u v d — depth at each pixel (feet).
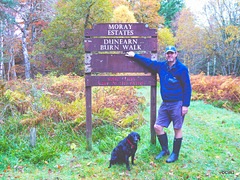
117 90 24.95
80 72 61.46
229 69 60.59
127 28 12.87
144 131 15.97
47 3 65.57
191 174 10.18
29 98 17.92
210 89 32.58
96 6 52.42
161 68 11.86
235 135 16.20
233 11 55.47
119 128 16.31
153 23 90.79
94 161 11.62
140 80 12.95
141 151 12.62
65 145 13.52
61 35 58.23
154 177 9.91
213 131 17.34
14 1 54.90
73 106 17.11
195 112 24.48
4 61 70.18
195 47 79.30
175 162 11.46
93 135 14.85
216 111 24.68
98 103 18.04
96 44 12.78
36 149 12.45
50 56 65.77
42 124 15.64
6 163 10.87
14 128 15.07
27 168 10.69
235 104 27.17
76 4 52.70
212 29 61.62
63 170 10.59
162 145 12.12
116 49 12.89
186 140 14.85
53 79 25.31
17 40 73.41
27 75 63.57
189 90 11.10
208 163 11.42
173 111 11.28
